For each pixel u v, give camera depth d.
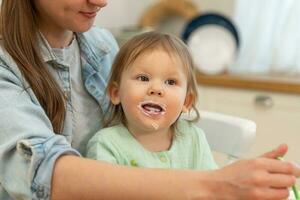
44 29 0.84
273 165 0.50
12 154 0.62
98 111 0.95
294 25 2.20
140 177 0.54
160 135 0.92
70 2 0.75
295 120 1.99
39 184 0.56
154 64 0.86
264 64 2.30
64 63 0.87
